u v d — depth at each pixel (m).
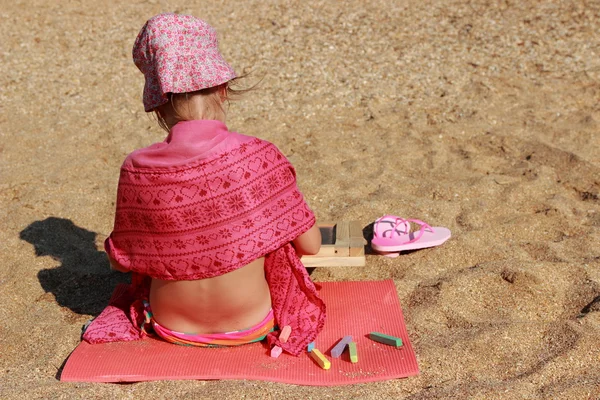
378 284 3.37
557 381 2.65
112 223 4.18
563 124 5.20
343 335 2.97
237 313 2.81
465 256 3.65
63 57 6.79
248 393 2.57
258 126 5.41
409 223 3.93
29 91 6.12
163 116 2.76
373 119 5.42
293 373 2.69
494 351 2.83
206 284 2.73
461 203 4.20
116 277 3.61
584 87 5.75
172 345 2.90
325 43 6.85
